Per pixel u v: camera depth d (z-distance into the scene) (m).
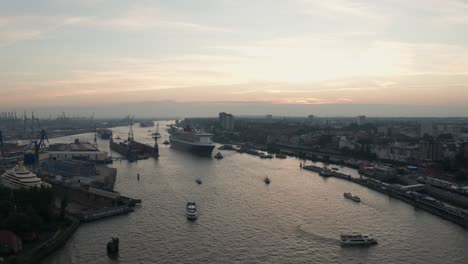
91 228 189.88
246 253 160.00
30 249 153.25
